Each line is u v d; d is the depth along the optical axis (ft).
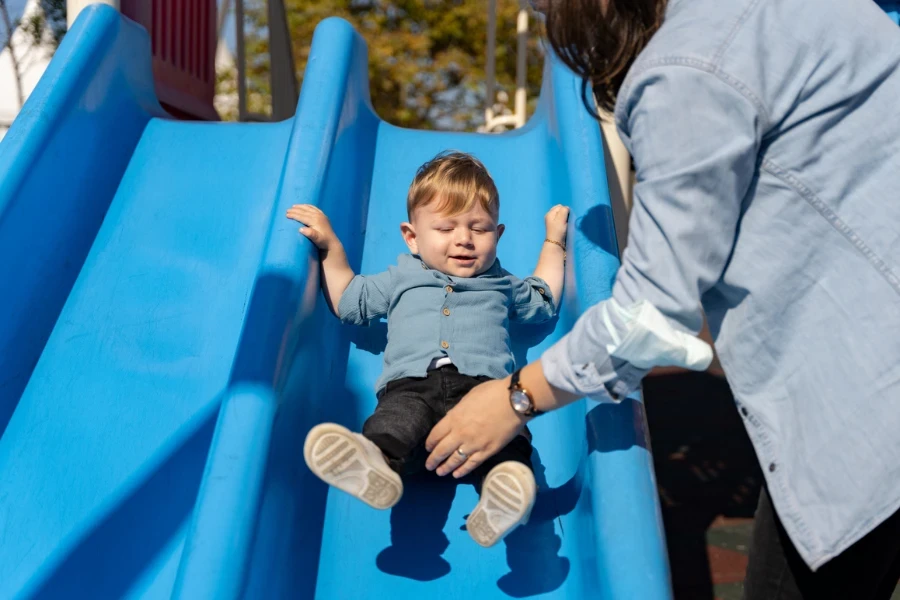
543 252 7.07
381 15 38.75
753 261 3.65
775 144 3.54
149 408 6.16
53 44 11.44
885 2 7.27
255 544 4.43
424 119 40.11
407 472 5.46
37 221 6.79
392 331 6.17
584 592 4.63
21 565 5.28
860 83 3.48
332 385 6.21
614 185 9.02
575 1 3.84
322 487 5.57
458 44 39.37
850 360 3.48
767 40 3.47
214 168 8.03
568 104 8.23
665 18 3.78
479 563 5.12
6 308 6.28
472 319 6.11
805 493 3.57
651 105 3.52
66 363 6.43
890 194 3.48
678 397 11.48
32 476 5.74
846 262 3.51
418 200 6.53
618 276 3.82
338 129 7.56
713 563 7.43
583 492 5.17
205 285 7.00
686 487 8.89
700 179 3.42
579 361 3.83
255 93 26.81
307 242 6.22
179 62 10.68
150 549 5.36
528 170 8.34
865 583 3.89
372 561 5.16
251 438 4.73
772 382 3.72
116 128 8.17
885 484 3.39
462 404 4.30
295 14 38.29
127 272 7.12
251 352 5.17
